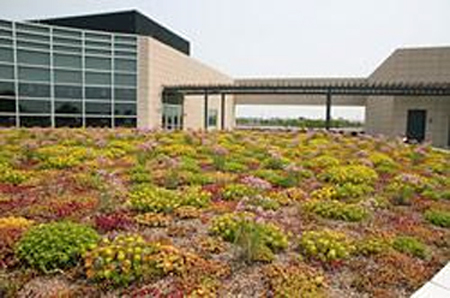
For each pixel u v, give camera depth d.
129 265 4.31
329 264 4.98
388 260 5.17
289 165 10.89
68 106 27.83
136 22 34.06
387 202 8.27
